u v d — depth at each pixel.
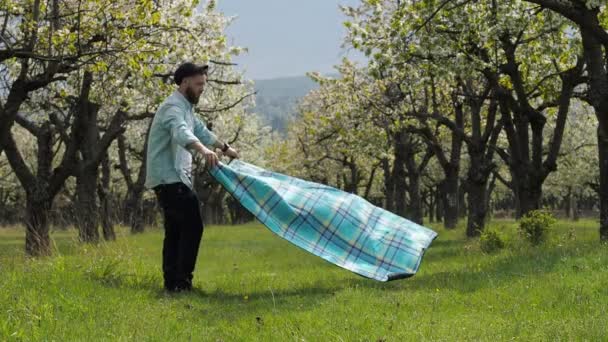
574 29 19.84
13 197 73.75
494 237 16.72
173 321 6.36
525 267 10.49
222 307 7.56
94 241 12.77
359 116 30.52
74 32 15.77
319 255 8.75
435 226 42.41
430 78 22.72
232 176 9.09
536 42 21.25
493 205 101.19
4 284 7.27
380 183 77.00
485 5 20.08
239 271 13.90
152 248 19.69
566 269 9.64
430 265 13.84
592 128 50.12
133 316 6.45
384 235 9.18
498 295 8.06
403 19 18.58
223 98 30.58
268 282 10.40
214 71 30.23
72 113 24.45
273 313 7.04
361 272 8.69
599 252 10.91
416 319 6.61
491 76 21.27
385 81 27.25
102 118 33.19
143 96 21.98
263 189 9.07
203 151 8.37
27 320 5.84
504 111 22.61
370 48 18.91
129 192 43.84
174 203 8.59
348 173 68.19
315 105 60.06
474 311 7.16
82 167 23.97
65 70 16.36
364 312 7.04
